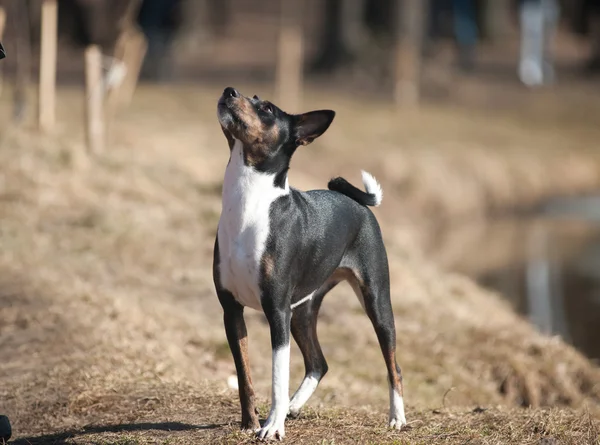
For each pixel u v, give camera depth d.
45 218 15.07
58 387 8.96
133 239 14.48
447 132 32.38
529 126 36.59
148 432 7.57
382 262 7.87
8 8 20.92
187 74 41.28
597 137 36.06
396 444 7.02
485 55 48.38
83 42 33.66
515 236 23.66
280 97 31.95
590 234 24.11
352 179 24.52
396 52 40.16
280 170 7.02
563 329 15.27
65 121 23.27
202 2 51.19
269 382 10.24
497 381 11.73
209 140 24.80
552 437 7.17
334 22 41.91
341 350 11.70
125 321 10.92
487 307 15.07
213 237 15.59
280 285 6.96
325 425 7.61
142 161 19.45
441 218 25.06
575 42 54.50
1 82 28.47
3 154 17.20
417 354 11.92
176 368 9.70
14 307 11.08
